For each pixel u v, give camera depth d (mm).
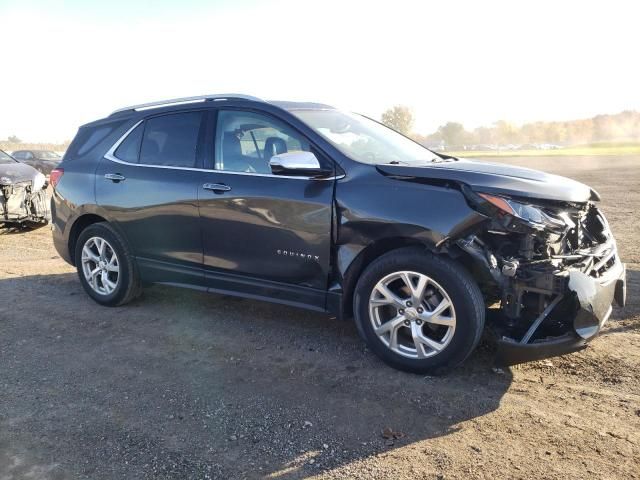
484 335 4160
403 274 3510
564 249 3596
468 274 3346
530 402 3246
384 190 3557
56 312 5039
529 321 3336
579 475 2564
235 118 4379
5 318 4906
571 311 3197
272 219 3982
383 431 2973
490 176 3406
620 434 2891
